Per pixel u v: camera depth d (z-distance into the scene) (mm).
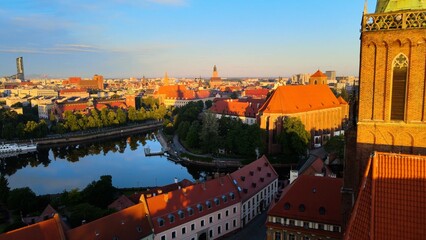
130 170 169500
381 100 40906
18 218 99312
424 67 38375
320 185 74000
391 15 38844
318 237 69812
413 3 38406
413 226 29828
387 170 31875
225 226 92000
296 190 75312
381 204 31000
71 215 89500
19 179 157875
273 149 178125
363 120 42094
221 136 189250
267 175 112312
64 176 161125
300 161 161625
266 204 109562
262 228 95938
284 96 185625
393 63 39812
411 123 39812
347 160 46938
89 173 165375
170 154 195375
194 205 86062
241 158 173625
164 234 78688
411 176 31016
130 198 96938
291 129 166500
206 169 169500
